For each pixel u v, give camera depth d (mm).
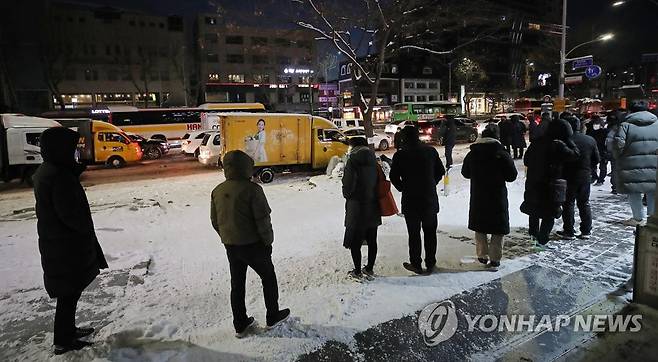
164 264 5746
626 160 6152
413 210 4965
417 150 4938
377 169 4863
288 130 14391
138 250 6367
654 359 3322
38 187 3365
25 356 3551
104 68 58344
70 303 3590
